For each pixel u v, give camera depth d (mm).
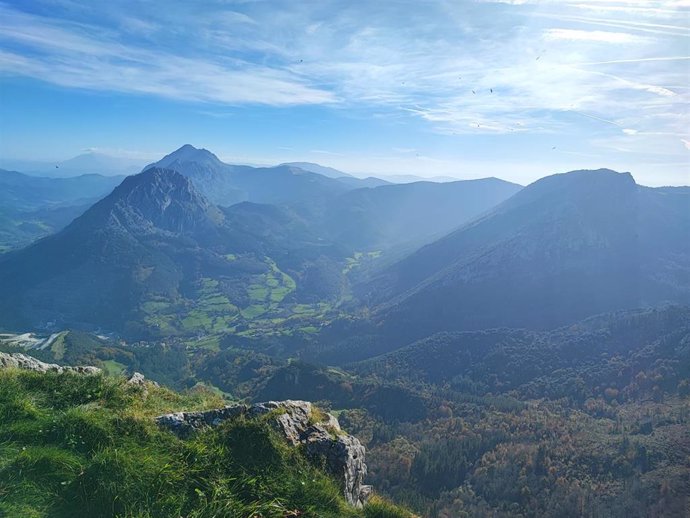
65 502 6578
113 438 7875
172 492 7062
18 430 7707
